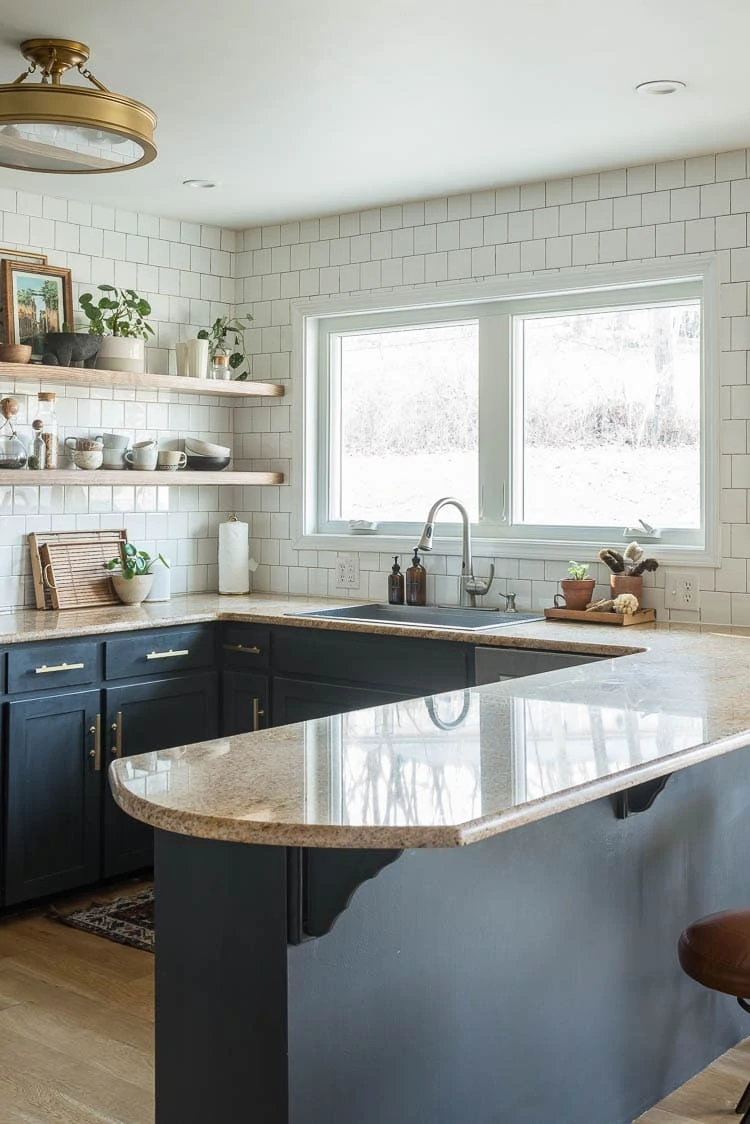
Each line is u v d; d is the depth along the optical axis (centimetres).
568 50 325
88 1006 346
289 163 438
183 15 301
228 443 565
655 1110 290
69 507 499
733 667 329
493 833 179
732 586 424
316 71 341
